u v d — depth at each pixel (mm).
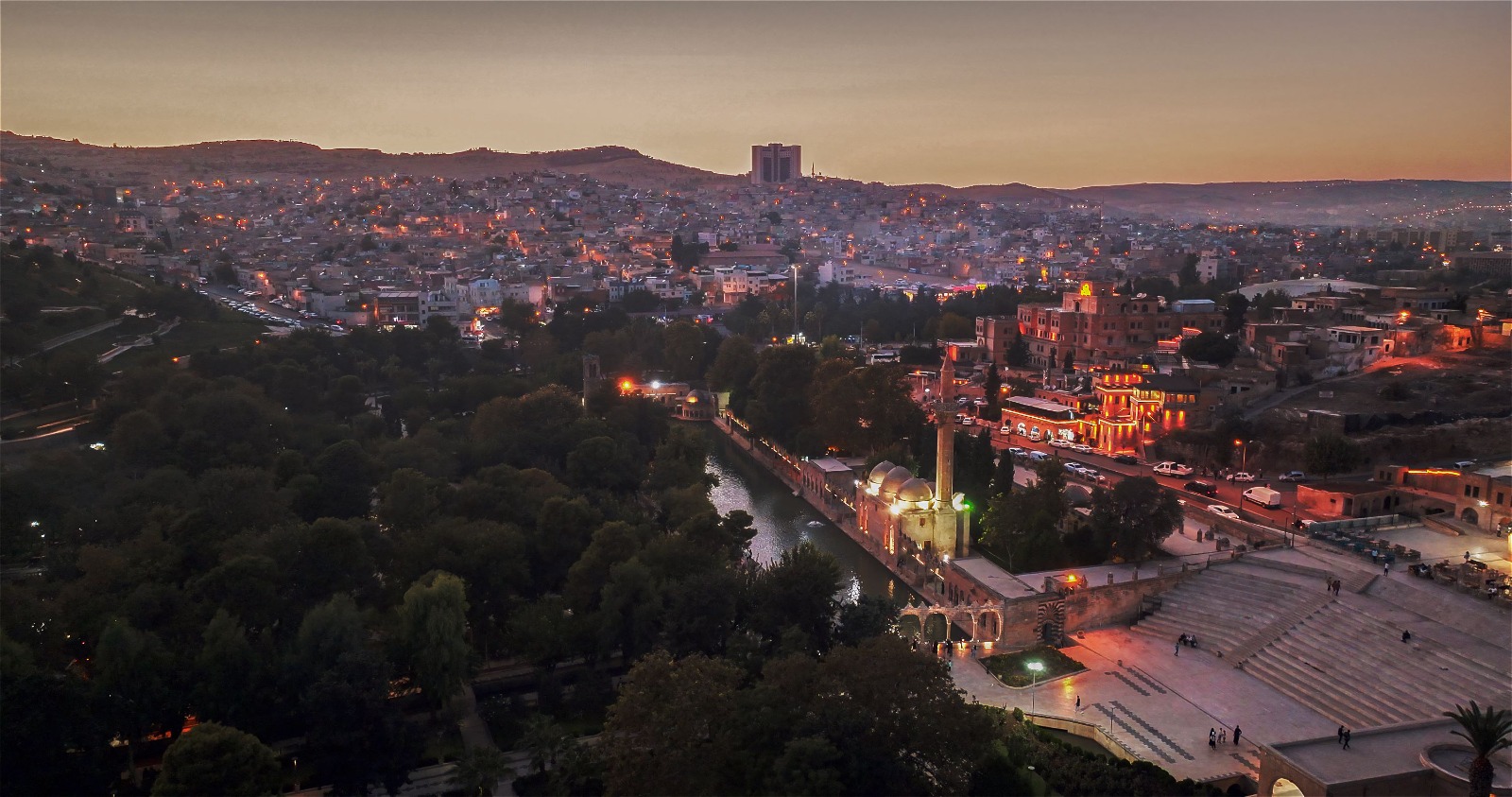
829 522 190125
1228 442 192125
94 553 118688
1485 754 75750
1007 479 171625
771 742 84625
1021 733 98375
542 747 97062
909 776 83125
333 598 108125
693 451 193750
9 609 107500
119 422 174875
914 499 159875
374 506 169875
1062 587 133750
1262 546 146375
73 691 93688
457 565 125688
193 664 102062
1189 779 95750
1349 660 113312
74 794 92375
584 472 174375
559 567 136500
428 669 106500
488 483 155500
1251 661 120812
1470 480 150875
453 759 103875
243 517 134250
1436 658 108000
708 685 87562
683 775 83375
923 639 131125
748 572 131250
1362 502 157000
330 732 95188
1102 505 148000
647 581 120500
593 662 118500
